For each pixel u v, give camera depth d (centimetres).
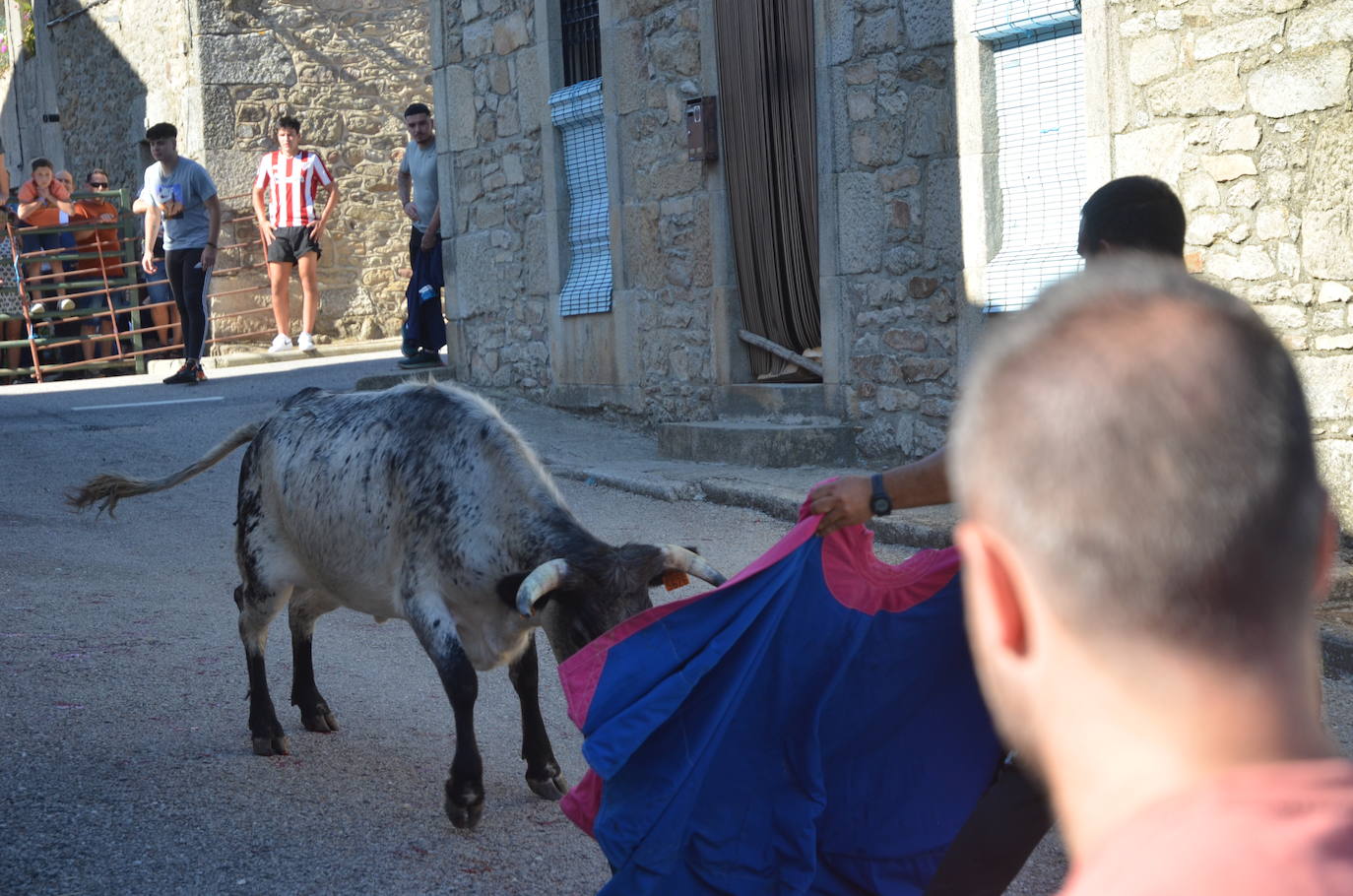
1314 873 74
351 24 1908
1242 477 80
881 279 859
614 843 298
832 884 302
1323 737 84
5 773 431
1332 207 644
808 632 301
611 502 848
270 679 556
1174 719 82
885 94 841
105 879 362
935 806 296
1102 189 275
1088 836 85
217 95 1845
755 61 923
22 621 613
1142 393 81
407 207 1334
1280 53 656
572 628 373
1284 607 83
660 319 1033
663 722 296
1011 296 784
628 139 1037
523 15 1130
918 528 700
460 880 369
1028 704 89
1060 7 749
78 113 2216
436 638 408
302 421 463
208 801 420
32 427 1187
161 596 684
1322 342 655
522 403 1181
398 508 423
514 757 474
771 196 931
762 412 945
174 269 1434
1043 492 83
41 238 1838
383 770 457
